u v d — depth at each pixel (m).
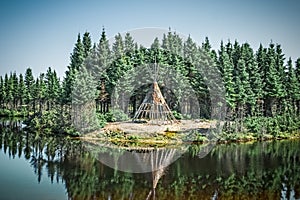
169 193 17.12
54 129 35.22
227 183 18.83
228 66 36.62
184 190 17.67
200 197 16.70
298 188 18.25
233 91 35.78
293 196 17.05
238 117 36.22
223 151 27.55
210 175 20.36
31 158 24.50
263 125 34.34
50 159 24.16
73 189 17.55
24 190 17.33
